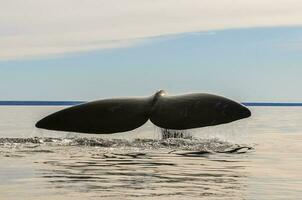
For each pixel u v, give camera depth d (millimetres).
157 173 33000
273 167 37656
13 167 34969
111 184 28625
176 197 25219
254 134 75188
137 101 47219
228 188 28125
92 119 45875
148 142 50594
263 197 26031
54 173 32469
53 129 45938
